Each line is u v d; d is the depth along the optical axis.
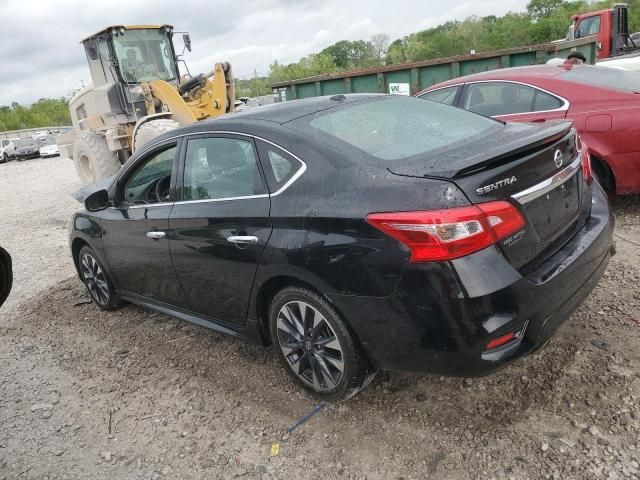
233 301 3.38
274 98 12.10
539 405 2.85
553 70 5.51
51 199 12.41
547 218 2.69
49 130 49.69
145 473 2.86
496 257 2.39
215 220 3.29
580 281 2.78
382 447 2.76
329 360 2.97
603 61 11.32
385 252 2.49
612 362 3.08
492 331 2.38
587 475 2.39
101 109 11.02
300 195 2.85
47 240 8.19
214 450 2.95
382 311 2.58
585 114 4.98
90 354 4.27
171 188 3.74
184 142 3.68
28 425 3.42
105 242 4.49
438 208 2.36
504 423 2.77
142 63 10.96
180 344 4.20
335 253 2.66
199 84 10.62
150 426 3.24
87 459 3.03
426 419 2.90
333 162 2.80
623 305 3.65
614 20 12.98
